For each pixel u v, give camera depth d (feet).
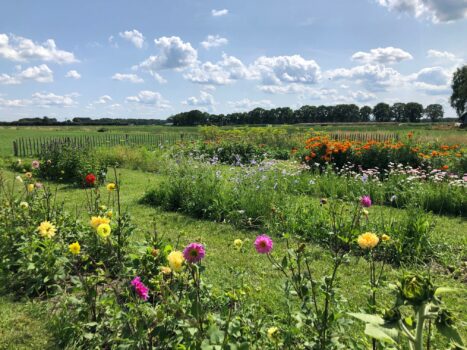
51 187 34.71
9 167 46.14
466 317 11.96
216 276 14.43
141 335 7.66
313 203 24.50
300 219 20.72
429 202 26.25
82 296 10.76
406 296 4.58
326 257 16.84
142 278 10.76
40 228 12.82
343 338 8.63
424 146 40.91
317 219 19.90
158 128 229.04
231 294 8.32
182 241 19.10
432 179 29.58
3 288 13.39
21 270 13.57
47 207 17.35
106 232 9.59
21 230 14.99
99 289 11.97
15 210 16.79
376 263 16.70
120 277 11.89
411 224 18.03
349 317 9.85
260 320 8.37
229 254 17.31
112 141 78.48
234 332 6.98
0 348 10.12
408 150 37.73
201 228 21.56
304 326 8.41
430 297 4.56
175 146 54.13
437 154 35.99
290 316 8.55
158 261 11.52
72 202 27.30
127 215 15.08
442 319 4.64
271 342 7.88
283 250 17.81
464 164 33.73
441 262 16.76
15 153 60.13
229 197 23.93
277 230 20.52
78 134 160.15
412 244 17.20
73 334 10.00
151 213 24.67
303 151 42.73
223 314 8.06
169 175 29.58
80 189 33.91
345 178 30.89
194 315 7.12
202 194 24.77
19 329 11.05
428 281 4.63
